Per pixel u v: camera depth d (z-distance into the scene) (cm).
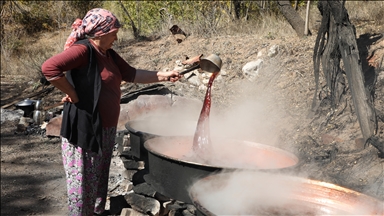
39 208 425
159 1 1009
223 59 686
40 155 564
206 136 323
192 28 849
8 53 1031
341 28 434
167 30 900
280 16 886
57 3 1355
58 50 988
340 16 437
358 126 422
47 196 451
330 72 453
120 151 446
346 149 392
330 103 462
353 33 425
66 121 289
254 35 762
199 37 809
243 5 955
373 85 437
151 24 1003
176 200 325
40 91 789
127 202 346
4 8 1302
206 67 312
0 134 641
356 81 400
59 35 1160
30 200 441
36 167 527
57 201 440
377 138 366
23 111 700
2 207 425
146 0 1026
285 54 635
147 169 375
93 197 305
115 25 289
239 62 667
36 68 899
